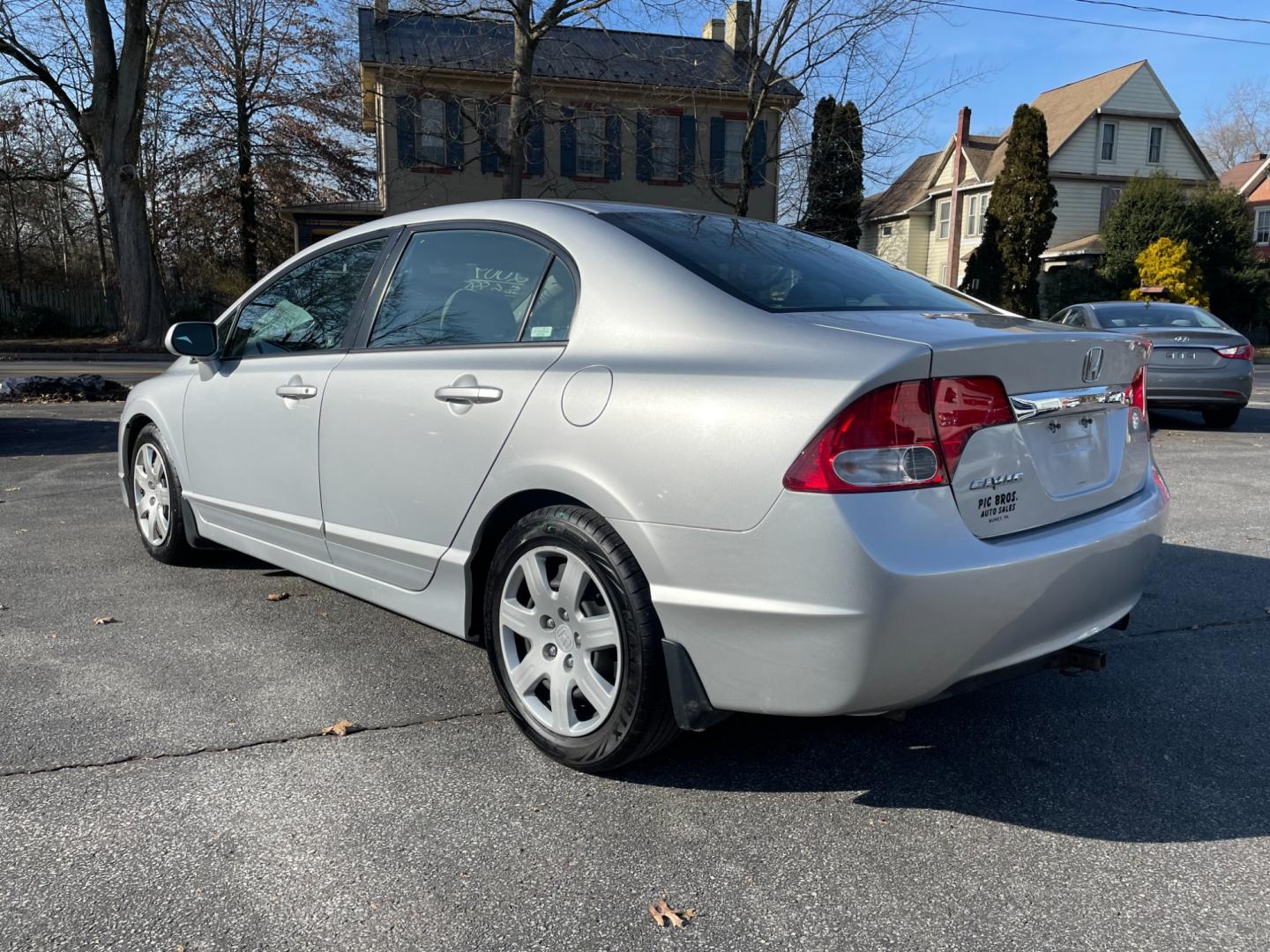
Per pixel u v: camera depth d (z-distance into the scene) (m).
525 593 2.91
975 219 40.47
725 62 28.34
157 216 31.11
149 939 2.00
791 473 2.21
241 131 29.59
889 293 2.99
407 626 3.96
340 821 2.47
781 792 2.68
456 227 3.33
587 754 2.67
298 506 3.67
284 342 3.93
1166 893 2.22
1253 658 3.73
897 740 3.02
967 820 2.54
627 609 2.51
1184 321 10.84
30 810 2.48
